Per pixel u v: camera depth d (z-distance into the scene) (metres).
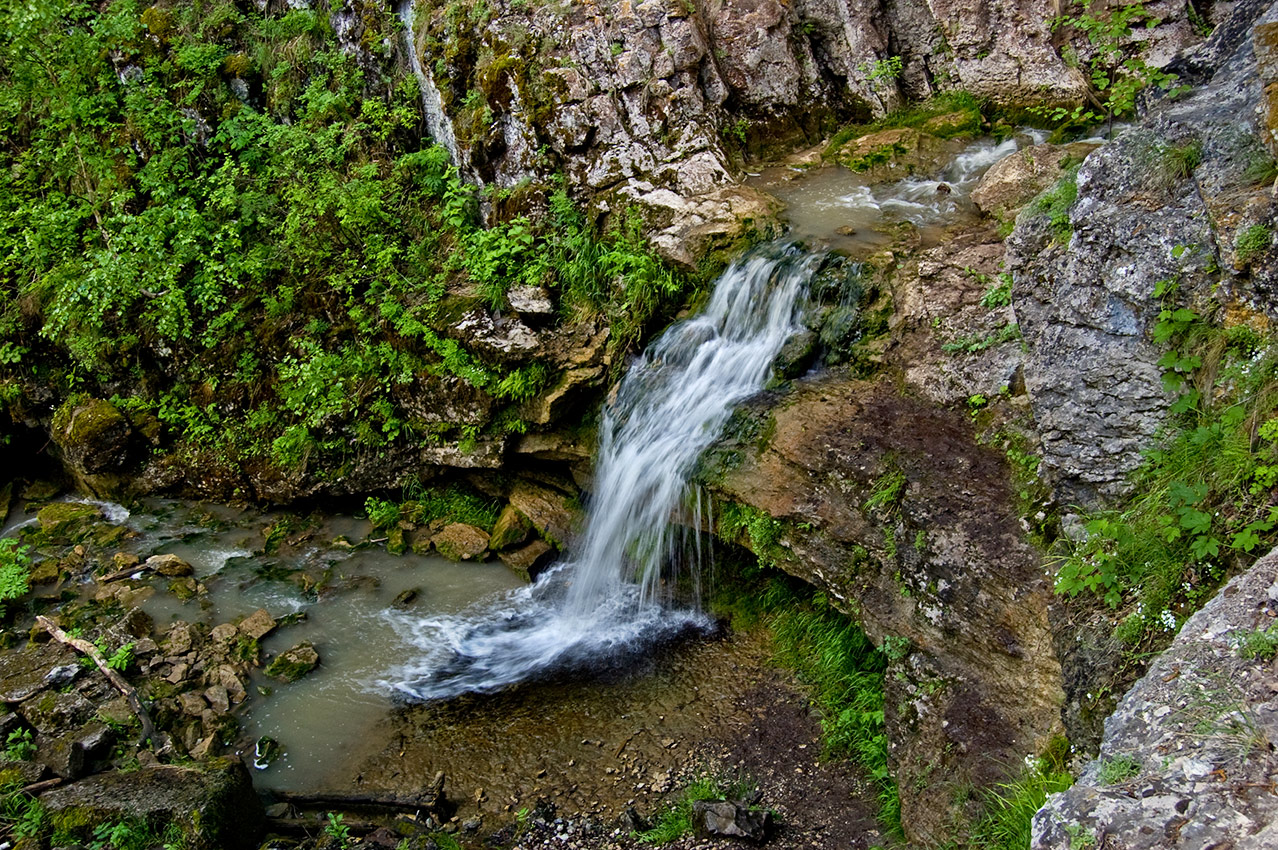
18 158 10.85
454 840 5.85
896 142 9.56
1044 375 5.18
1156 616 4.25
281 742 6.79
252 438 9.51
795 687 6.85
